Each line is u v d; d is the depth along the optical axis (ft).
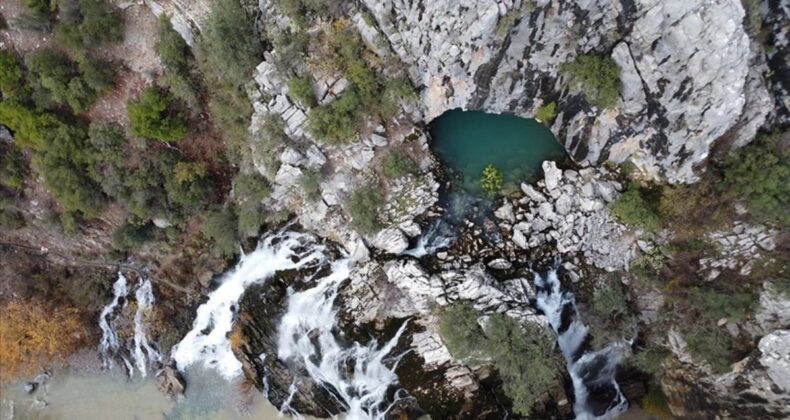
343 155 83.41
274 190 87.92
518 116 82.89
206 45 78.54
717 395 76.89
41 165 87.04
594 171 80.43
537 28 67.31
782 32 61.46
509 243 82.17
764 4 60.95
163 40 79.61
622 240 79.20
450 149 85.61
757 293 72.90
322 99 79.51
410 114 83.10
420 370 82.58
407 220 83.46
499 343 75.61
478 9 65.51
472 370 80.18
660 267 77.51
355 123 80.48
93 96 83.76
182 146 88.63
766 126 66.59
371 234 84.58
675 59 63.26
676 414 83.41
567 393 81.61
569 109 76.79
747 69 61.21
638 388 85.76
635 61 66.80
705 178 71.82
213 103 83.71
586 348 82.33
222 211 91.56
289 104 80.28
